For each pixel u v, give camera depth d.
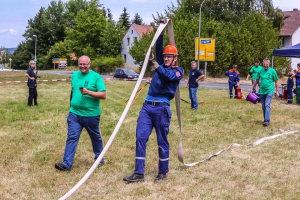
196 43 35.16
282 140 7.77
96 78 5.66
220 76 40.50
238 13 48.16
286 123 10.15
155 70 4.94
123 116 4.74
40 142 7.67
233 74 17.25
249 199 4.55
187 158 6.55
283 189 4.89
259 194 4.73
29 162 6.19
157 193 4.76
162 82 5.05
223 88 24.75
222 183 5.13
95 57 65.50
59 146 7.34
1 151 6.88
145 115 5.14
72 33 69.38
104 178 5.37
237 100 16.48
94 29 66.88
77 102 5.63
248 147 7.23
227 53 39.50
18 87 24.20
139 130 5.12
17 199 4.58
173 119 10.73
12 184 5.10
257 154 6.67
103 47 65.38
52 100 16.16
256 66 16.17
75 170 5.75
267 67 9.72
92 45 68.12
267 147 7.18
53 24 93.06
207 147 7.38
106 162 6.22
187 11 47.31
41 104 14.53
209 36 40.41
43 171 5.70
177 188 4.95
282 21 48.19
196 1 47.22
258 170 5.71
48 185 5.07
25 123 9.91
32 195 4.72
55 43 88.56
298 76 15.77
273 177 5.40
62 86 25.25
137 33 62.75
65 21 99.31
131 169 5.84
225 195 4.68
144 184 5.09
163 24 5.02
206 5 47.22
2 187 4.97
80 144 7.46
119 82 29.89
